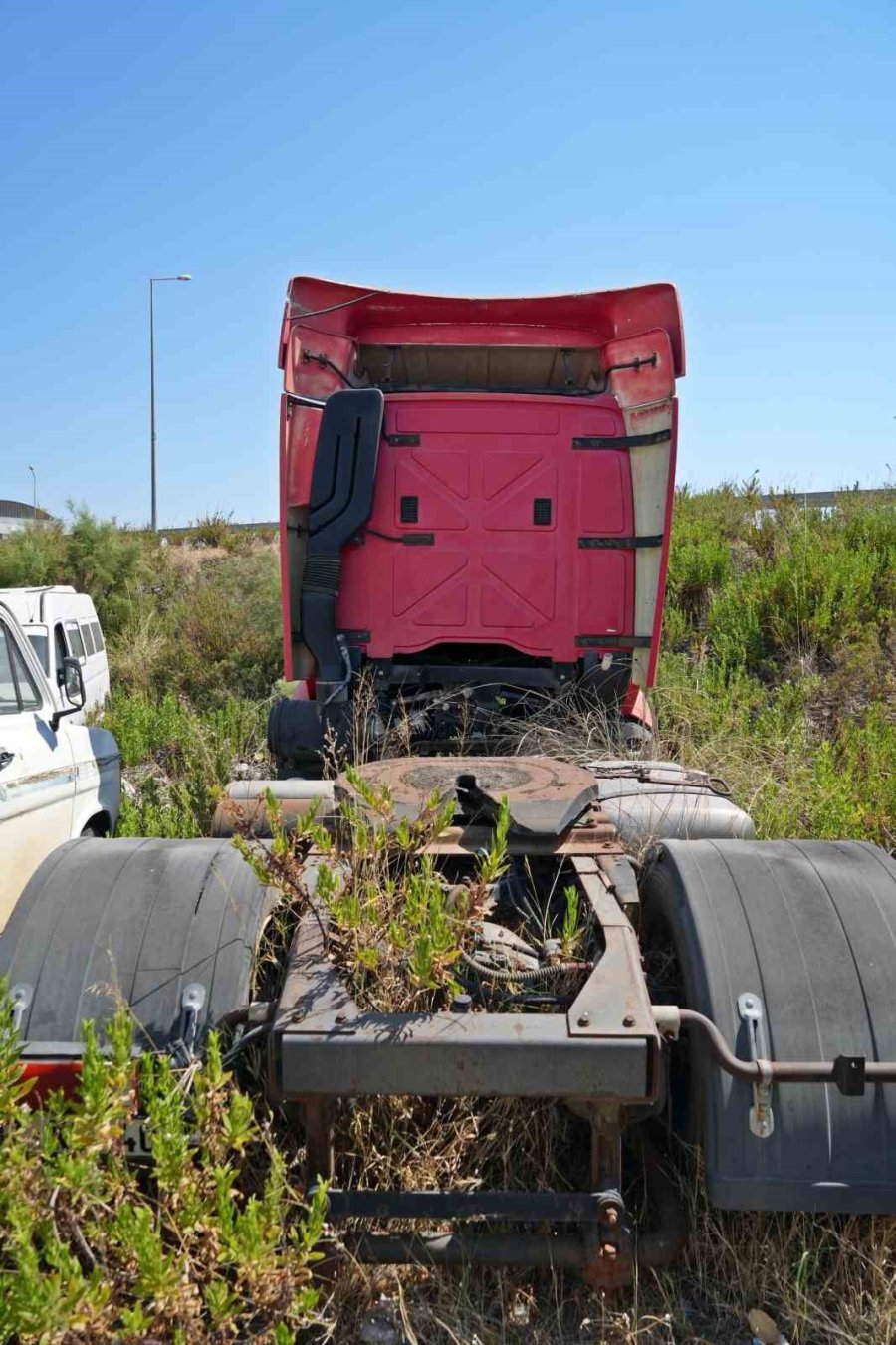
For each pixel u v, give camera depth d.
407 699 5.48
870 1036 2.60
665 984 3.12
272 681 12.48
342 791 3.30
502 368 6.54
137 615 15.95
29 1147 2.36
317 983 2.60
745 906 2.85
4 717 4.57
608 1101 2.43
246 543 22.73
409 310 5.90
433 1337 2.54
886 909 2.85
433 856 3.21
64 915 2.90
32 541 17.81
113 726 9.57
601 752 5.10
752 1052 2.58
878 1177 2.52
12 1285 1.98
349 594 5.64
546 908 3.29
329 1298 2.46
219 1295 2.12
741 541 13.13
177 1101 2.31
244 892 2.99
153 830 6.22
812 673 9.43
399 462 5.59
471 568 5.62
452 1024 2.44
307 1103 2.53
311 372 5.70
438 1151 2.94
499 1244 2.51
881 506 12.70
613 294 5.64
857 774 6.73
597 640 5.66
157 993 2.75
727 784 5.80
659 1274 2.70
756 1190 2.53
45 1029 2.69
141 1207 2.16
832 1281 2.67
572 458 5.62
